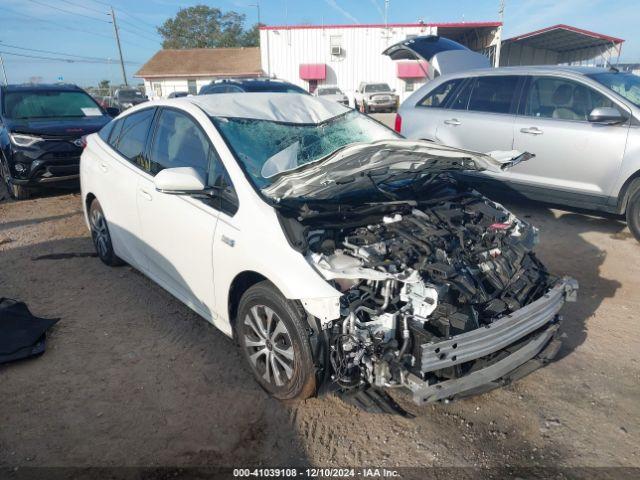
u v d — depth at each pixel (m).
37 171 7.81
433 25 32.97
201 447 2.79
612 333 3.98
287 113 4.09
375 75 34.59
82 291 4.68
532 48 27.64
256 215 3.03
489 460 2.73
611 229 6.38
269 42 34.41
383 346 2.66
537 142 6.34
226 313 3.36
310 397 3.02
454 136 7.20
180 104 3.95
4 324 3.81
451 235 3.27
